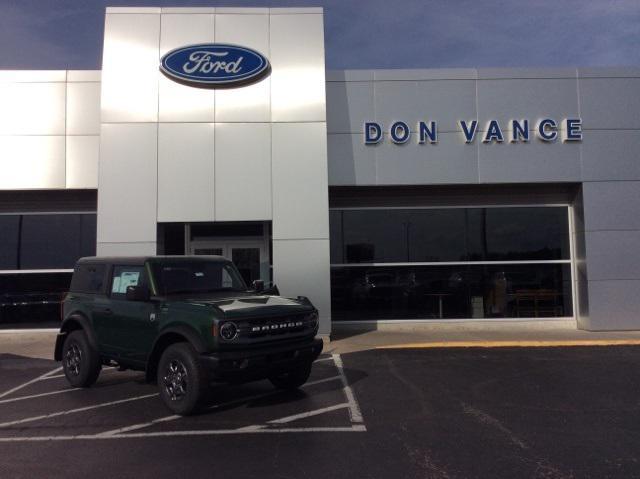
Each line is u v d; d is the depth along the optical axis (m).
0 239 14.25
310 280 12.48
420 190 14.39
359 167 13.67
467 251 14.48
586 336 12.76
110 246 12.42
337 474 4.82
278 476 4.79
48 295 14.17
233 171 12.60
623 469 4.89
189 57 12.61
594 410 6.83
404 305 14.41
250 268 14.38
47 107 13.41
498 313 14.40
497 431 6.00
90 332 8.11
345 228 14.50
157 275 7.53
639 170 13.72
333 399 7.45
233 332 6.52
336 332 13.98
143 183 12.52
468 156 13.70
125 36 12.73
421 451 5.38
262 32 12.86
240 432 6.05
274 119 12.71
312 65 12.84
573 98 13.77
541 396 7.55
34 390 8.24
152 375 7.20
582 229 13.81
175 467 5.03
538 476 4.73
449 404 7.14
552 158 13.70
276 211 12.57
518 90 13.77
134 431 6.14
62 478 4.79
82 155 13.34
